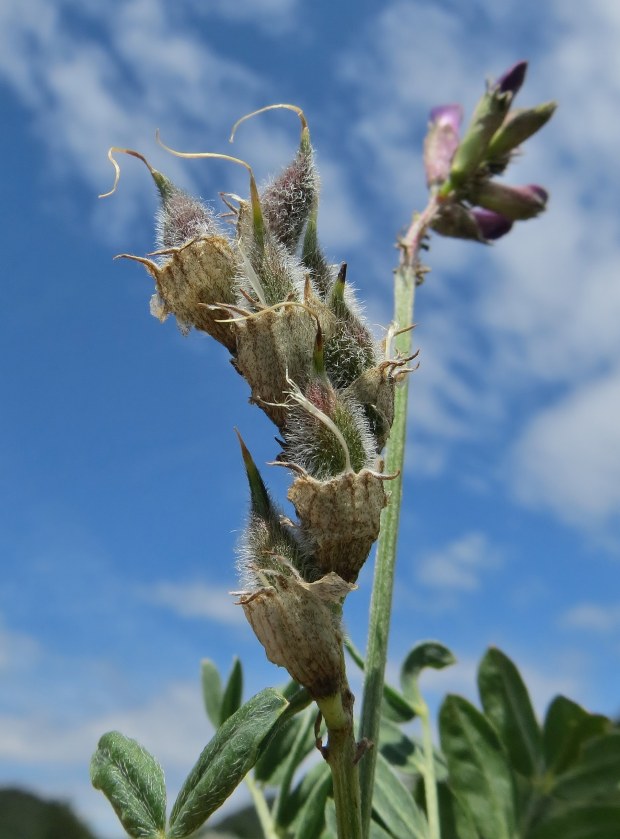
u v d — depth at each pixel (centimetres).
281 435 8
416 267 14
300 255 9
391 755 13
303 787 13
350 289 9
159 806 8
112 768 8
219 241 9
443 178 14
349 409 8
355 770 8
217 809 8
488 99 14
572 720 13
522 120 14
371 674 10
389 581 10
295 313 8
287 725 13
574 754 13
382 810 12
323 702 8
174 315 9
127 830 8
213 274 9
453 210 14
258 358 8
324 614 8
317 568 8
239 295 9
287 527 8
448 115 15
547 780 13
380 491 8
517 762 13
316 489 8
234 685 14
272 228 9
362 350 8
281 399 8
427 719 13
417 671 14
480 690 13
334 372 8
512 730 13
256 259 9
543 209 14
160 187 9
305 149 9
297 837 12
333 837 12
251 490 8
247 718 8
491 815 13
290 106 9
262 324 8
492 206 14
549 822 13
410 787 14
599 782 13
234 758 8
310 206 9
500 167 14
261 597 8
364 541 8
